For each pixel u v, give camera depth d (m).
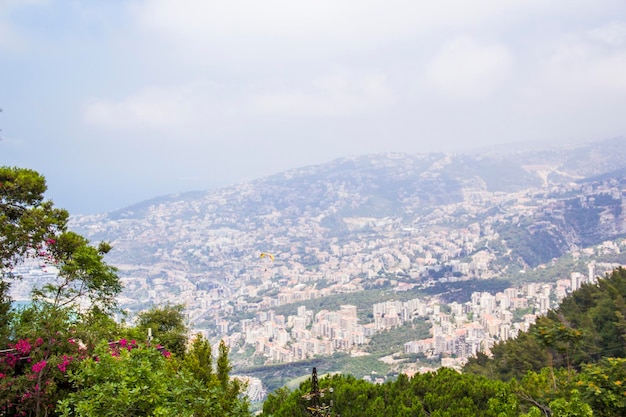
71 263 10.93
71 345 8.46
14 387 7.49
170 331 15.28
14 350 8.02
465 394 10.75
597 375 8.34
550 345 10.18
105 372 6.81
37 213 11.14
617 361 8.48
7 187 11.01
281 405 10.27
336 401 10.31
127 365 6.88
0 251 10.48
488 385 10.84
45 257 11.20
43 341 8.24
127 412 6.42
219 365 10.55
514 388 10.47
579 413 8.06
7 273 10.63
